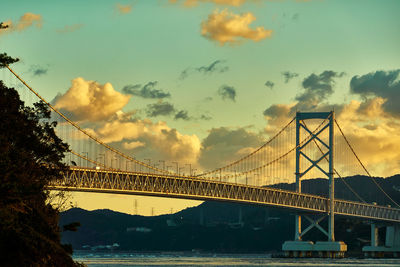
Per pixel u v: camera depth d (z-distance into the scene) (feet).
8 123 271.69
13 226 211.41
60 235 266.77
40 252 225.15
